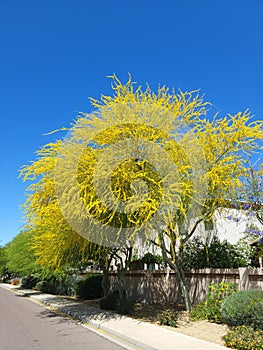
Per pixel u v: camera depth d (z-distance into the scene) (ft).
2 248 185.78
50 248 48.62
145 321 40.93
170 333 32.73
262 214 43.55
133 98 40.68
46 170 41.86
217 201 41.06
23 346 29.99
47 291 98.99
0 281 238.68
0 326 41.06
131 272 62.28
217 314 37.04
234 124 40.47
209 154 40.70
